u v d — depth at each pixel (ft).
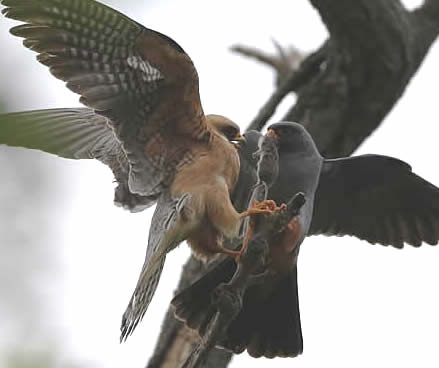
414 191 47.01
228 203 41.01
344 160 45.96
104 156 42.78
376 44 50.93
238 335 44.19
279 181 44.11
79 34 37.73
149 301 38.81
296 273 43.37
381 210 47.44
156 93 39.88
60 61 38.06
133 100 39.75
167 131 40.93
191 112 40.57
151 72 39.24
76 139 42.55
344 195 47.21
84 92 38.81
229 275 43.21
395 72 51.67
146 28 37.91
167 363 46.91
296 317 44.09
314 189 44.39
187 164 41.45
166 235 40.24
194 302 43.21
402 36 51.42
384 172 46.47
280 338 44.19
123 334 37.65
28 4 36.76
